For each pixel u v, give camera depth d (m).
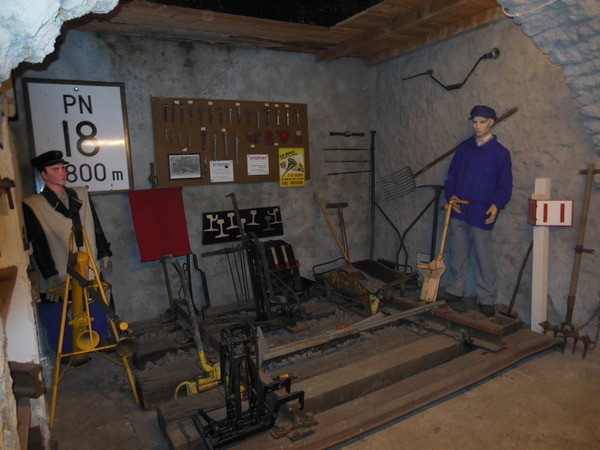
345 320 3.90
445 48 4.31
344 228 4.80
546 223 3.33
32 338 2.07
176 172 4.13
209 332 3.43
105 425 2.61
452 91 4.29
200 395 2.63
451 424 2.45
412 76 4.71
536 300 3.48
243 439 2.21
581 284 3.40
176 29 3.67
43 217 3.09
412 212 4.90
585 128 3.26
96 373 3.26
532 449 2.22
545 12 2.85
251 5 3.39
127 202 3.97
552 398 2.66
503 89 3.82
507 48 3.74
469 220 3.82
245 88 4.44
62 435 2.51
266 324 3.57
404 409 2.50
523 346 3.17
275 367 3.12
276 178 4.68
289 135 4.72
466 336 3.23
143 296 4.11
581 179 3.34
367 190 5.38
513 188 3.82
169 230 4.01
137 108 3.94
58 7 1.07
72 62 3.63
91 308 3.20
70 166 3.67
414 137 4.78
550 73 3.45
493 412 2.55
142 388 2.74
